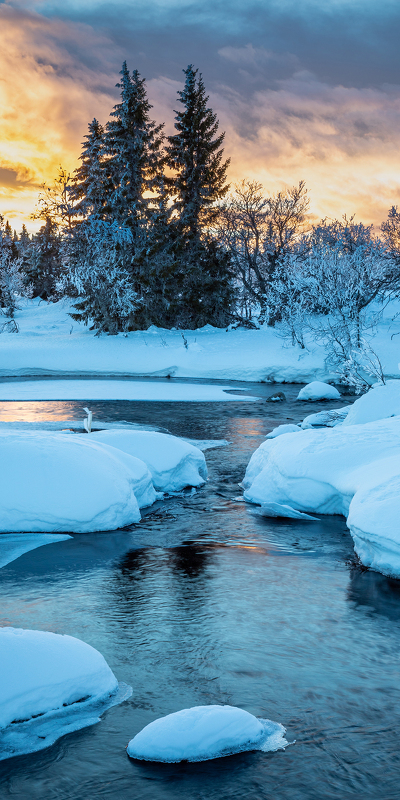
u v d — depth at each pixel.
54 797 3.85
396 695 5.11
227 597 7.25
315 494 11.05
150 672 5.41
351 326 36.22
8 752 4.25
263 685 5.23
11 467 10.05
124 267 49.12
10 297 64.56
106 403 27.80
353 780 4.04
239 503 11.95
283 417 24.05
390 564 7.95
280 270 44.25
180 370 41.28
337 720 4.72
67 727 4.55
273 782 4.02
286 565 8.47
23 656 4.75
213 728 4.35
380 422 12.97
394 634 6.27
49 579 7.82
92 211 50.41
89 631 6.25
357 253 38.34
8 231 84.31
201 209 53.69
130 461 11.88
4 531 9.65
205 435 19.75
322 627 6.43
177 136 53.06
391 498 8.45
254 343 44.16
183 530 10.18
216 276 53.12
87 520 9.89
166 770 4.12
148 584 7.67
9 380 37.91
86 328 56.88
